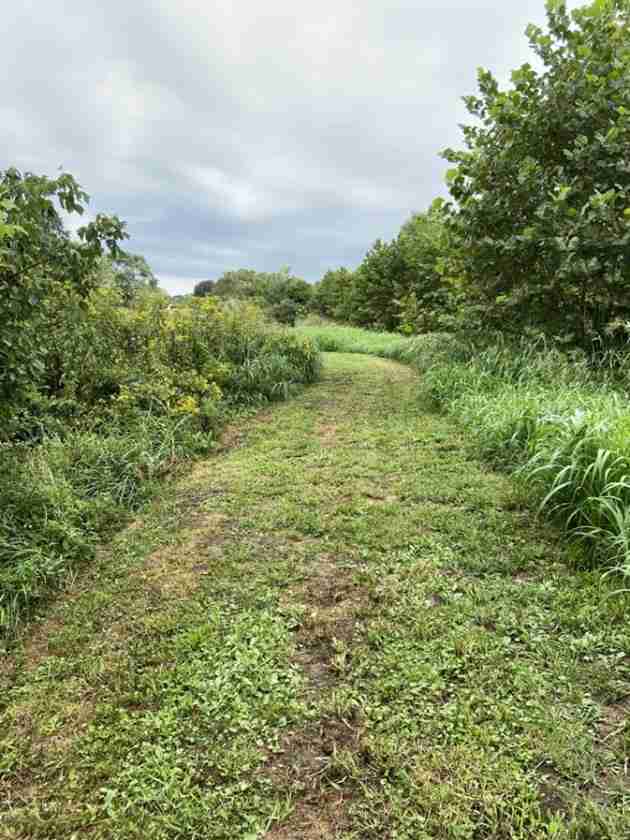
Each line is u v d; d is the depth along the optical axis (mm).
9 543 2951
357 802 1552
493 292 7555
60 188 3283
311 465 4621
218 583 2805
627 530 2580
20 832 1525
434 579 2688
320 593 2658
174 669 2162
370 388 8266
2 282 3141
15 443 4316
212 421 5961
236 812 1539
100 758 1769
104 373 5746
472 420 5223
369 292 25047
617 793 1525
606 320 6492
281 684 2045
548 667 2041
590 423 3230
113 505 3801
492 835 1422
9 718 1974
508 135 6828
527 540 3016
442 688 1959
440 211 7430
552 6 6684
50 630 2547
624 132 6020
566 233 5914
